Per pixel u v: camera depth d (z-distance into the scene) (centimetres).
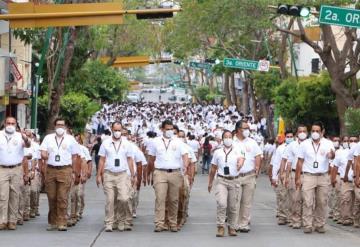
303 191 2297
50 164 2266
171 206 2306
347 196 2525
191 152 2473
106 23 2934
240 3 4528
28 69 5428
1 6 3694
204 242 2086
